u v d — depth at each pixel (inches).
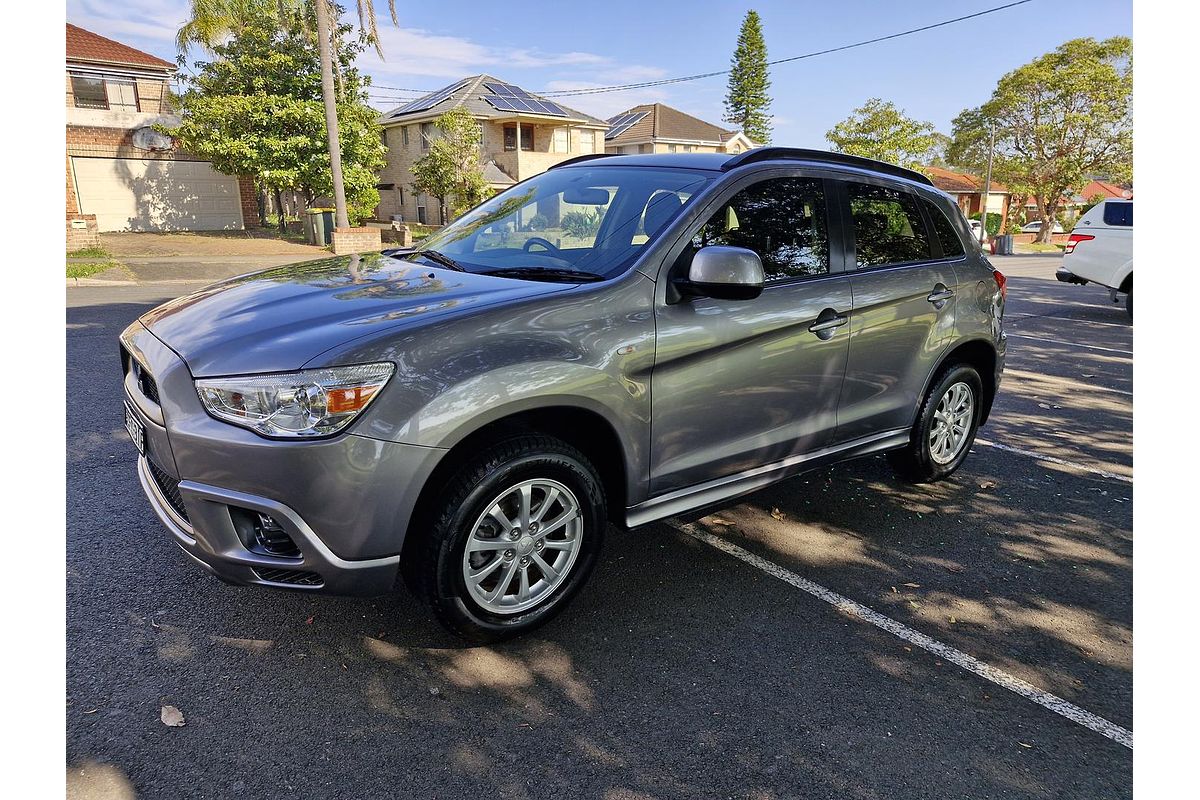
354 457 93.5
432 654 111.7
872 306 149.8
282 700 100.7
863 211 154.6
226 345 100.2
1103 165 1628.9
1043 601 134.4
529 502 110.9
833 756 95.3
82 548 136.4
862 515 167.5
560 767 91.4
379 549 98.0
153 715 96.4
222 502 95.8
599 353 111.0
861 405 155.3
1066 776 93.7
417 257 144.3
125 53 1067.3
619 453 118.2
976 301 175.8
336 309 108.1
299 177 882.1
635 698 104.3
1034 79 1619.1
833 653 116.7
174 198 957.2
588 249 128.0
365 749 92.8
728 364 127.0
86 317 356.8
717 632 120.7
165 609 119.4
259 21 873.5
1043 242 1784.0
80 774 85.9
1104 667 115.7
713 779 90.6
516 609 113.8
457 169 1087.6
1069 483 191.2
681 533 155.2
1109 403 271.7
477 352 101.6
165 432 99.3
